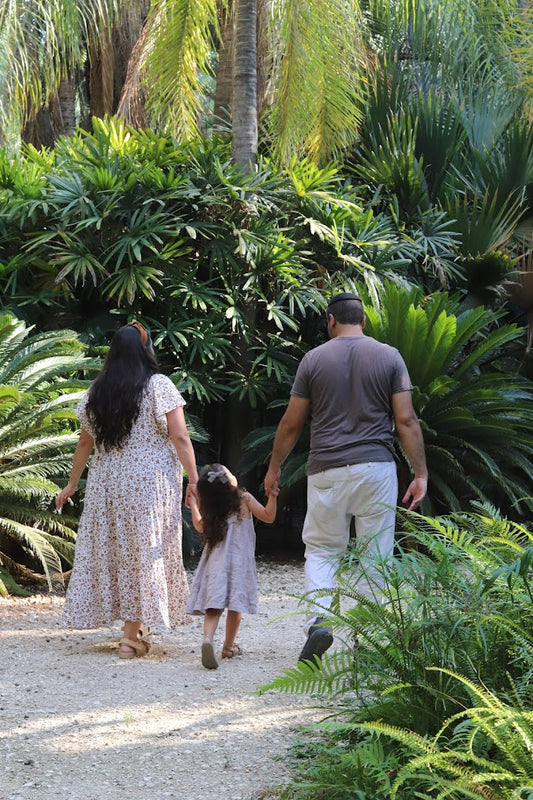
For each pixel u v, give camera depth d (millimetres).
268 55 9523
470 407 8109
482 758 2436
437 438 8117
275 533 9547
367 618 2971
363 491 4352
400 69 12016
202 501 4758
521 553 2922
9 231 8547
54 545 6492
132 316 8523
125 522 4695
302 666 2994
